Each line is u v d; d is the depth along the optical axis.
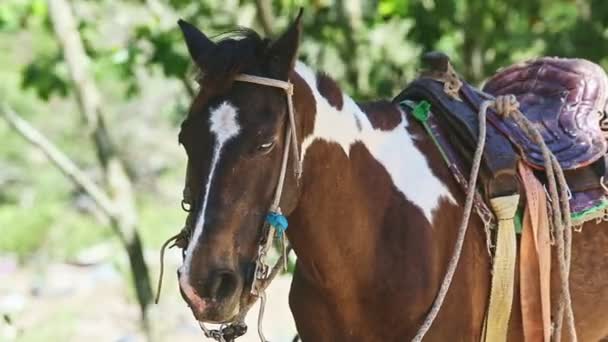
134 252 11.09
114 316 21.59
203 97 5.59
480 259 6.55
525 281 6.67
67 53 11.24
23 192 36.41
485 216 6.54
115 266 19.53
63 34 11.23
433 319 6.22
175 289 21.02
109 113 35.44
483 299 6.60
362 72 12.28
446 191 6.52
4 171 36.88
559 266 6.68
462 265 6.44
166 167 37.03
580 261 7.01
